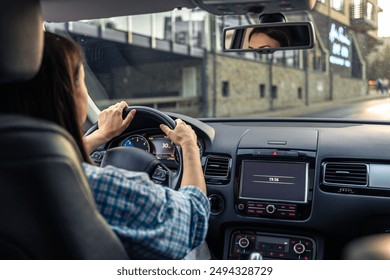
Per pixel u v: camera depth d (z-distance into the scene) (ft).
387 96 75.92
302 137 8.14
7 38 3.07
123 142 8.16
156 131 8.04
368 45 64.54
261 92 119.14
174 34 108.99
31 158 2.97
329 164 7.86
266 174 8.13
